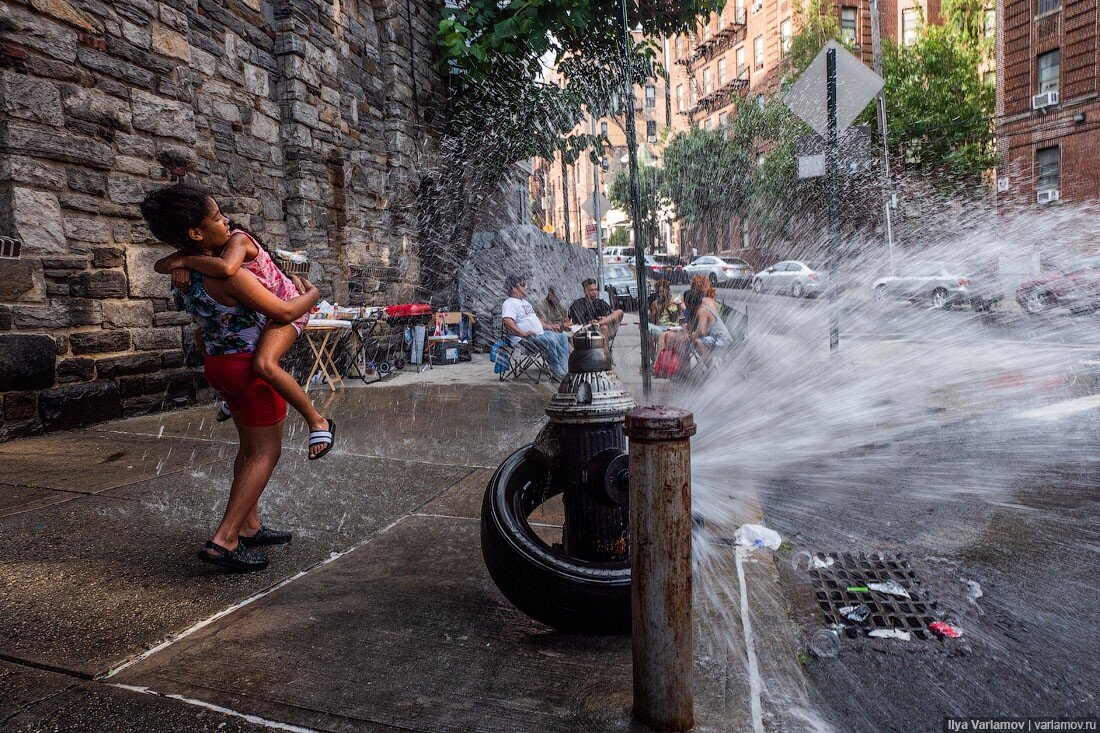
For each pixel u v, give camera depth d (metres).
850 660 2.21
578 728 1.81
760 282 22.98
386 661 2.16
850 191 23.50
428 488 4.10
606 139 12.98
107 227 6.08
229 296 2.76
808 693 2.00
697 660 2.16
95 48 5.95
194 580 2.77
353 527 3.43
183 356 6.82
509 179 15.06
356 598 2.63
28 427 5.35
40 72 5.50
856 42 34.28
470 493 4.00
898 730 1.85
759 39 38.81
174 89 6.77
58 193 5.65
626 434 1.78
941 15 32.16
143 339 6.40
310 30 9.08
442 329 11.36
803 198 24.80
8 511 3.58
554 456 2.60
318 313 8.09
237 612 2.50
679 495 1.74
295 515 3.60
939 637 2.36
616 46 11.90
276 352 2.83
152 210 2.71
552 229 37.72
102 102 6.02
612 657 2.20
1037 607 2.59
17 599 2.56
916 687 2.06
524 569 2.28
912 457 4.80
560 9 11.11
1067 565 2.96
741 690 2.00
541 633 2.37
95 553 3.03
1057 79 25.14
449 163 13.38
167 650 2.21
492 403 7.16
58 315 5.63
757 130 27.81
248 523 3.15
